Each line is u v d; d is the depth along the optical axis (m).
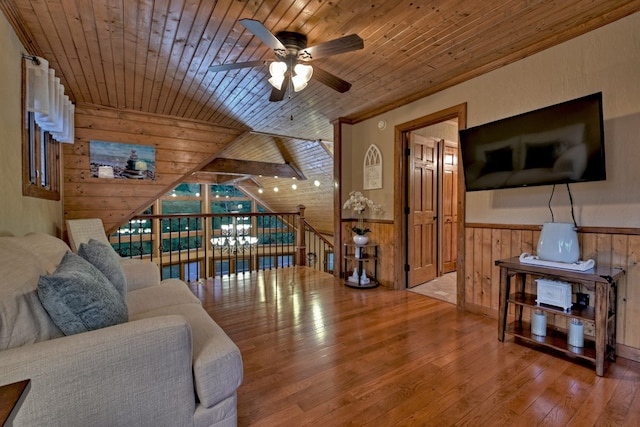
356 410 1.63
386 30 2.30
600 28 2.22
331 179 7.09
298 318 2.93
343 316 2.99
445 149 4.84
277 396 1.75
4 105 1.98
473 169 2.87
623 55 2.13
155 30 2.29
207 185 9.34
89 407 0.99
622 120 2.14
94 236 3.14
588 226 2.30
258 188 9.30
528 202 2.65
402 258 3.97
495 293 2.91
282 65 2.30
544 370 2.01
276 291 3.82
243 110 4.17
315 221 9.34
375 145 4.19
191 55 2.67
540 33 2.38
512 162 2.56
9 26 2.07
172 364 1.14
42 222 2.87
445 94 3.28
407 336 2.54
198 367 1.21
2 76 1.96
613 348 2.15
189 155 4.65
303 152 6.46
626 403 1.68
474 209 3.05
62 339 1.00
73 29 2.27
